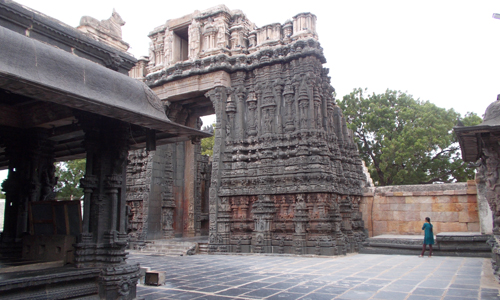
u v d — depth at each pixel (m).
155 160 24.28
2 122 10.09
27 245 9.37
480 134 9.77
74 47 8.61
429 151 37.12
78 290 7.57
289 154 20.16
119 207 8.55
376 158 40.62
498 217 10.61
